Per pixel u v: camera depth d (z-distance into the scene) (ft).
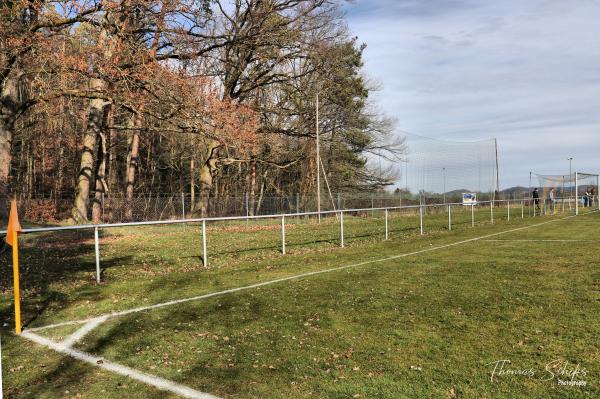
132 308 24.79
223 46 84.94
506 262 36.96
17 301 20.54
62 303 25.86
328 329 20.59
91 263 39.34
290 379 15.35
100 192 81.92
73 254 44.75
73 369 16.49
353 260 40.75
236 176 130.93
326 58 99.09
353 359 16.96
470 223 80.64
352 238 58.85
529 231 64.85
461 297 25.46
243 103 94.48
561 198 119.44
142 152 144.66
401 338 19.08
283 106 104.06
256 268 37.19
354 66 124.57
